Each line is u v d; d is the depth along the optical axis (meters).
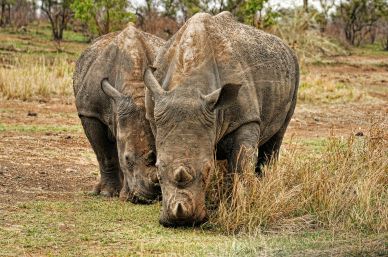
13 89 44.28
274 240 16.92
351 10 125.25
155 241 16.70
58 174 25.84
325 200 19.17
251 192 18.77
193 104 17.30
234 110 19.25
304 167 20.56
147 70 18.19
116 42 22.45
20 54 65.81
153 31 80.75
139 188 20.16
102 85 21.22
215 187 19.25
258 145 22.09
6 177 24.34
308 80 56.41
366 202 18.91
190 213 16.91
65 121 37.88
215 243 16.61
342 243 16.70
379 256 15.63
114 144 23.22
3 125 35.34
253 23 64.00
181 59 18.53
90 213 19.41
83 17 68.12
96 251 15.98
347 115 44.09
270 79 21.08
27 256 15.50
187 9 77.62
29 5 116.00
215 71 18.91
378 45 129.75
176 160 16.94
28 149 29.86
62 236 17.11
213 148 17.58
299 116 43.06
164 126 17.25
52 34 92.62
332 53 93.25
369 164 20.80
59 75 50.03
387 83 66.88
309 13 77.75
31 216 18.88
